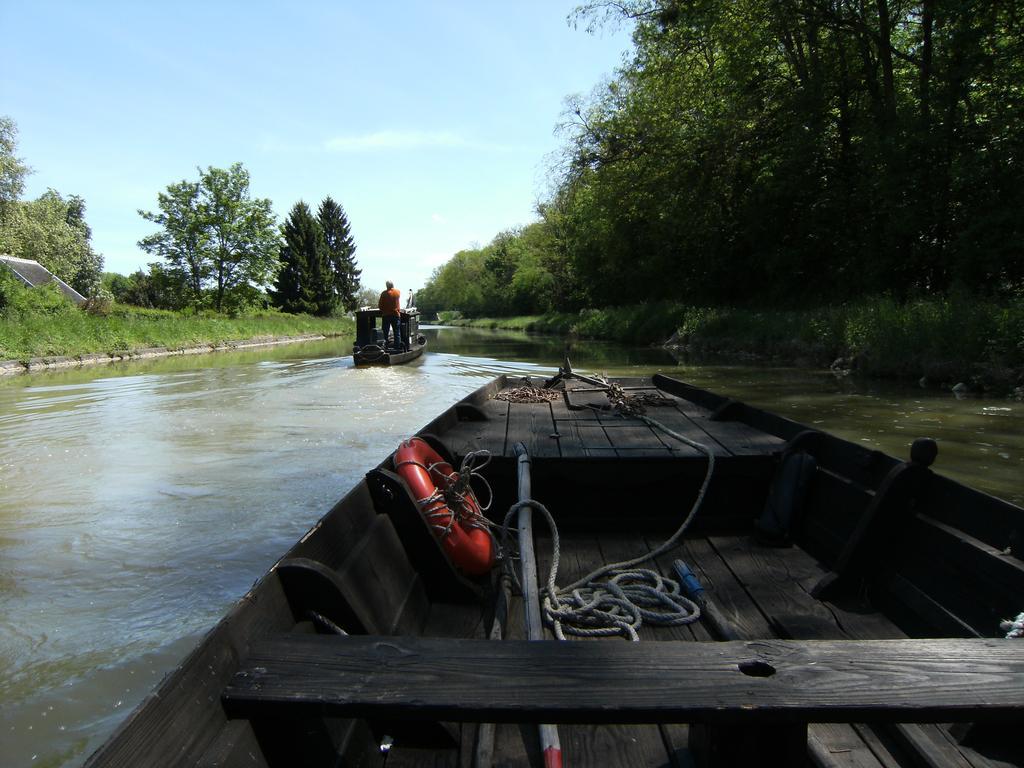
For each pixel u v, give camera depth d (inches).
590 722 56.6
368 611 96.3
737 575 131.0
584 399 259.3
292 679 62.0
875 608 115.6
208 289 1886.1
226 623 65.3
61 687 123.2
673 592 119.6
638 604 120.3
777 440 174.7
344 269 2849.4
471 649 65.4
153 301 1968.5
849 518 127.6
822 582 120.3
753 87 852.0
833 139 836.6
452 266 3686.0
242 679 62.4
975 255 580.1
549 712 56.3
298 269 2246.6
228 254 1856.5
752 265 989.2
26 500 230.1
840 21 741.3
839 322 617.0
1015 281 589.6
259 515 213.0
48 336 840.3
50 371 723.4
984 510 99.0
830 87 792.9
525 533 120.7
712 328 887.7
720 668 61.3
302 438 327.3
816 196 857.5
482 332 1939.0
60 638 139.8
